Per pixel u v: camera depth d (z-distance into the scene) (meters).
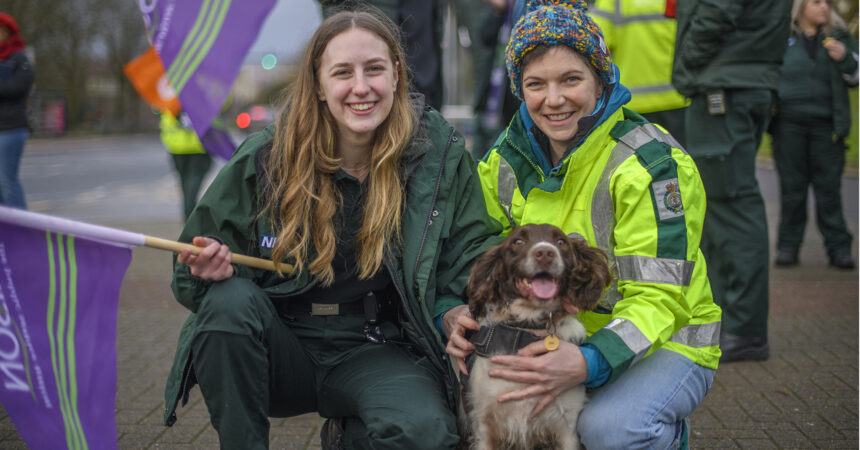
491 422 2.80
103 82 50.41
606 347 2.53
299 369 2.81
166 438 3.64
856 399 4.02
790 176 7.12
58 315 2.53
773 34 4.39
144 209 12.66
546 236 2.64
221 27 3.17
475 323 2.75
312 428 3.80
